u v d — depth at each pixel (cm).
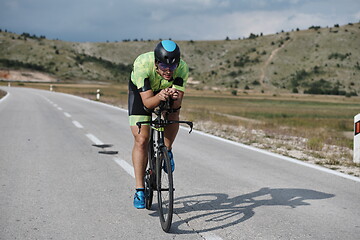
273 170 646
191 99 7850
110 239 335
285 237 341
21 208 419
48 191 489
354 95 18525
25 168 623
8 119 1425
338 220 390
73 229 358
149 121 367
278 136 1192
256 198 470
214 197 472
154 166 387
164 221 352
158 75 373
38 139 948
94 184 528
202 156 777
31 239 333
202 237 339
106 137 1006
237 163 705
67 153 768
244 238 338
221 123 1538
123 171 612
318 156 797
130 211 413
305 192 503
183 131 1223
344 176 606
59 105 2317
